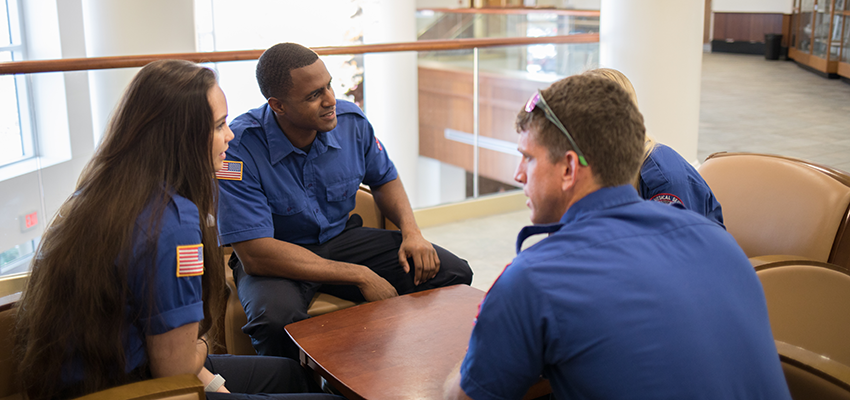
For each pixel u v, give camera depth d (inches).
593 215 39.6
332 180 87.2
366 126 91.7
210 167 50.9
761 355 38.1
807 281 62.6
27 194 125.4
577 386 37.4
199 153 49.9
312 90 76.3
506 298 37.9
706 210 66.5
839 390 53.5
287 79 75.7
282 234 86.7
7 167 121.9
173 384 45.6
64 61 119.6
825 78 370.3
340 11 294.0
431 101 176.6
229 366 61.9
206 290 53.2
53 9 175.8
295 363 64.6
